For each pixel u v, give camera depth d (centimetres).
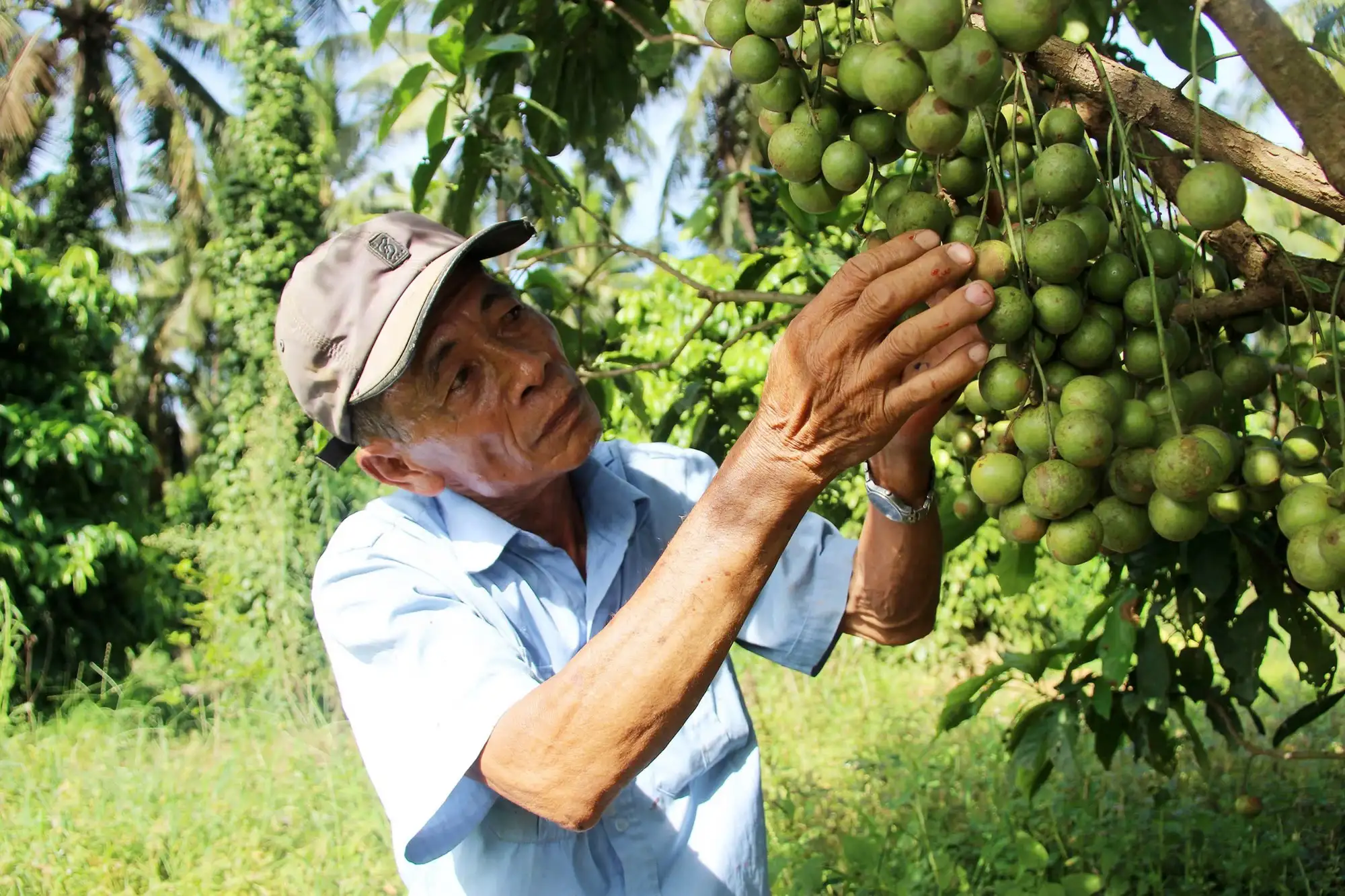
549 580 195
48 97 1931
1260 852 398
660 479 220
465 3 294
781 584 209
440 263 176
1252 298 157
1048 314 130
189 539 1295
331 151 1609
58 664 956
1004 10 121
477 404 180
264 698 804
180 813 543
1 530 908
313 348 178
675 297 727
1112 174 138
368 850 496
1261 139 139
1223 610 258
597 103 319
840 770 555
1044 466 131
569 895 182
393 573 180
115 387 1745
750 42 142
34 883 473
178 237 2161
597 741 145
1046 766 346
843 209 304
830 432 133
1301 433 149
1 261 958
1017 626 812
